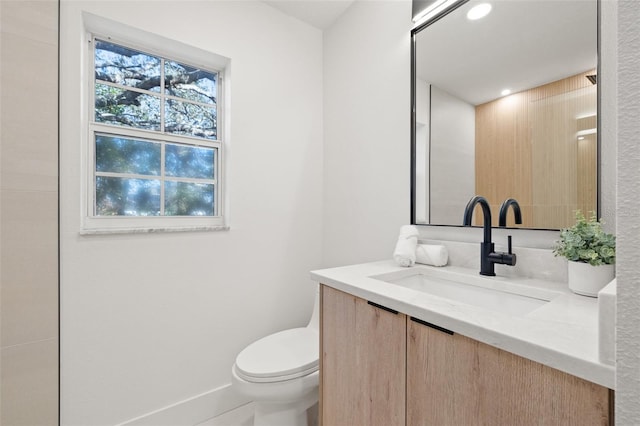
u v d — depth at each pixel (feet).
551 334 1.85
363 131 5.83
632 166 1.18
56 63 4.16
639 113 1.16
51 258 4.12
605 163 2.87
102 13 4.48
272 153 6.26
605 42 2.88
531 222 3.41
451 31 4.23
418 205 4.69
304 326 6.70
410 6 4.88
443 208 4.33
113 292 4.59
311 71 6.87
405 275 3.90
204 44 5.39
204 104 5.85
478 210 3.93
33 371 4.00
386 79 5.32
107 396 4.53
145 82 5.24
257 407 4.36
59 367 4.17
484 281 3.35
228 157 5.77
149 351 4.89
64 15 4.23
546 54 3.28
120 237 4.66
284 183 6.43
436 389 2.33
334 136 6.63
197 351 5.34
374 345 2.90
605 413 1.52
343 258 6.33
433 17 4.47
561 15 3.18
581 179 3.02
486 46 3.82
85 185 4.62
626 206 1.19
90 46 4.73
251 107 5.98
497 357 1.96
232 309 5.74
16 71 3.89
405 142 4.95
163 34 4.98
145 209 5.20
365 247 5.77
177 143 5.53
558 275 3.15
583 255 2.64
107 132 4.84
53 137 4.14
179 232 5.19
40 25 4.05
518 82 3.51
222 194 5.93
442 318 2.23
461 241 4.15
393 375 2.70
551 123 3.24
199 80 5.82
